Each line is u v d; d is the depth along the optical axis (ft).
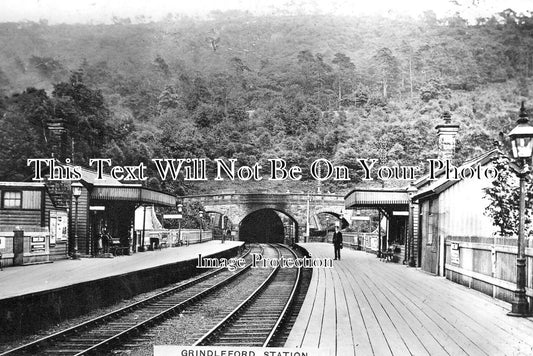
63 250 77.71
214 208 173.58
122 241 100.89
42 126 99.09
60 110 106.32
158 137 132.98
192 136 138.00
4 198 71.15
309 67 151.74
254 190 172.24
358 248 128.57
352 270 70.08
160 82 151.84
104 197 87.81
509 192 58.08
